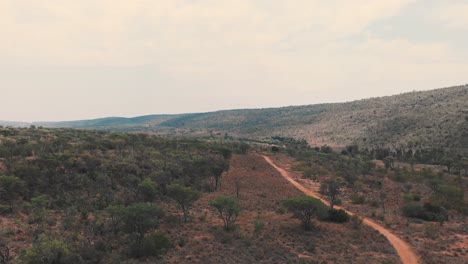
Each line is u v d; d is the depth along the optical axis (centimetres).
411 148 17512
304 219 5241
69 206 5209
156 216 4281
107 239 4003
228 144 15150
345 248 4188
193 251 3778
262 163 11506
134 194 6097
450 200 7069
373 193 7888
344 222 5409
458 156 13138
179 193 5200
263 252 3862
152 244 3666
